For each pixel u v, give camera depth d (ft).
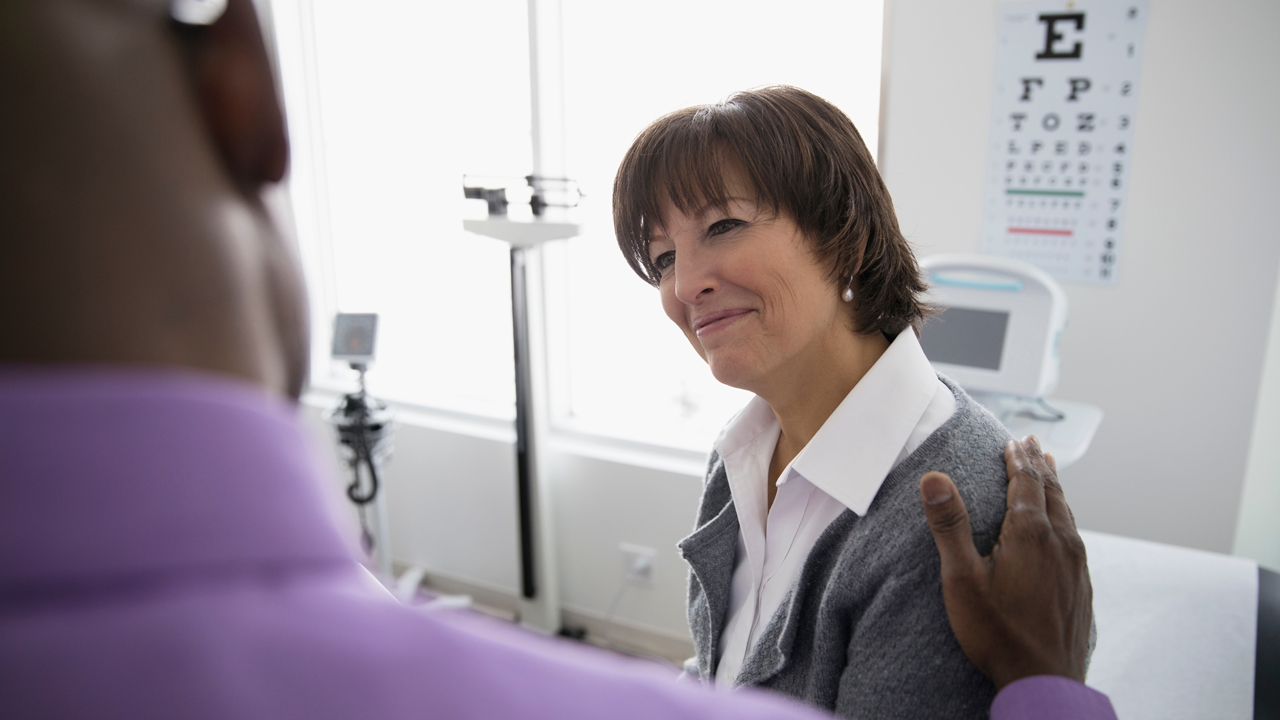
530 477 8.49
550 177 7.82
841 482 2.63
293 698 0.62
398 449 9.84
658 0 8.21
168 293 0.68
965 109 6.73
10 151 0.62
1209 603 4.86
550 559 8.93
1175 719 4.26
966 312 6.29
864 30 7.37
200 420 0.62
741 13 7.84
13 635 0.55
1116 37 6.15
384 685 0.66
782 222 2.64
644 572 8.61
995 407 6.40
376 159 10.30
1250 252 6.03
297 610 0.65
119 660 0.57
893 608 2.35
